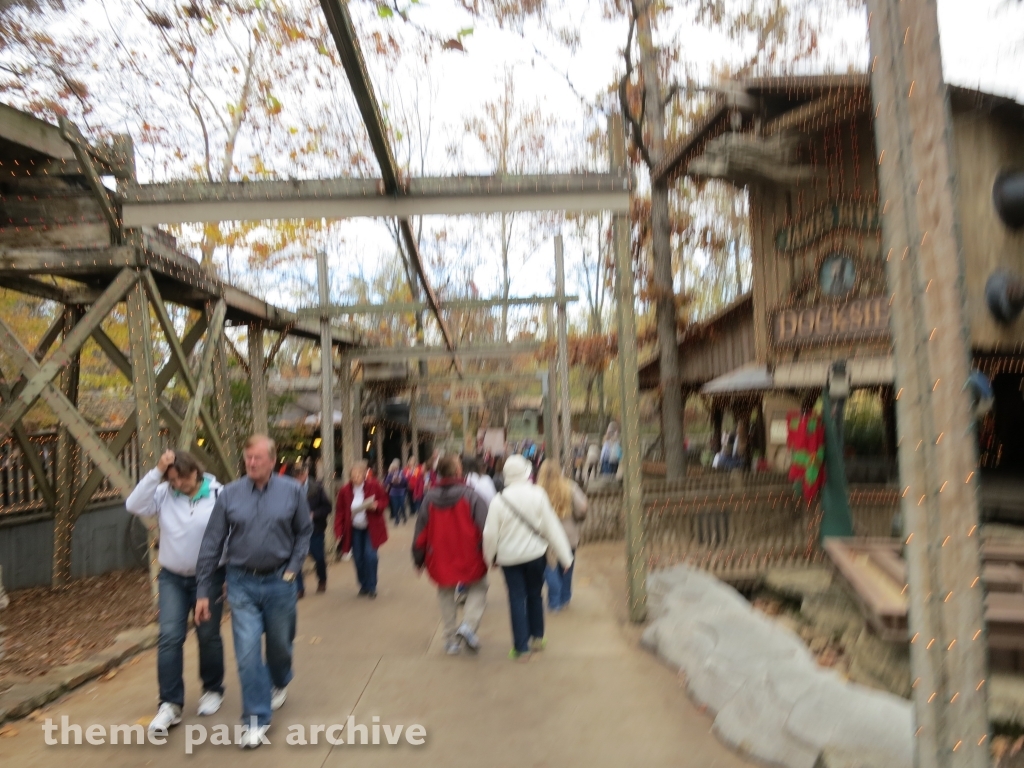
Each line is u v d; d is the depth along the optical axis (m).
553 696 5.42
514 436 51.44
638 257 16.31
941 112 2.97
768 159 11.55
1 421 7.09
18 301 15.10
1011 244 11.24
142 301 7.54
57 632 7.13
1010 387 12.77
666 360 14.25
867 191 11.06
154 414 7.55
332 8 3.72
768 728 4.32
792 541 9.30
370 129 5.29
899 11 3.01
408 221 7.09
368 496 9.31
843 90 10.41
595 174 7.11
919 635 2.98
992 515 10.12
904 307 3.00
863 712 4.17
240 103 13.41
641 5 12.27
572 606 8.27
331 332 14.31
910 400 2.99
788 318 11.91
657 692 5.42
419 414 34.91
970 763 2.88
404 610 8.46
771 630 5.90
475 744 4.62
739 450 18.09
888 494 9.52
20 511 9.73
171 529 4.97
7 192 7.64
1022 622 5.17
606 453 20.72
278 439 19.14
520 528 6.39
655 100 14.42
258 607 4.89
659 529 9.30
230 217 6.86
